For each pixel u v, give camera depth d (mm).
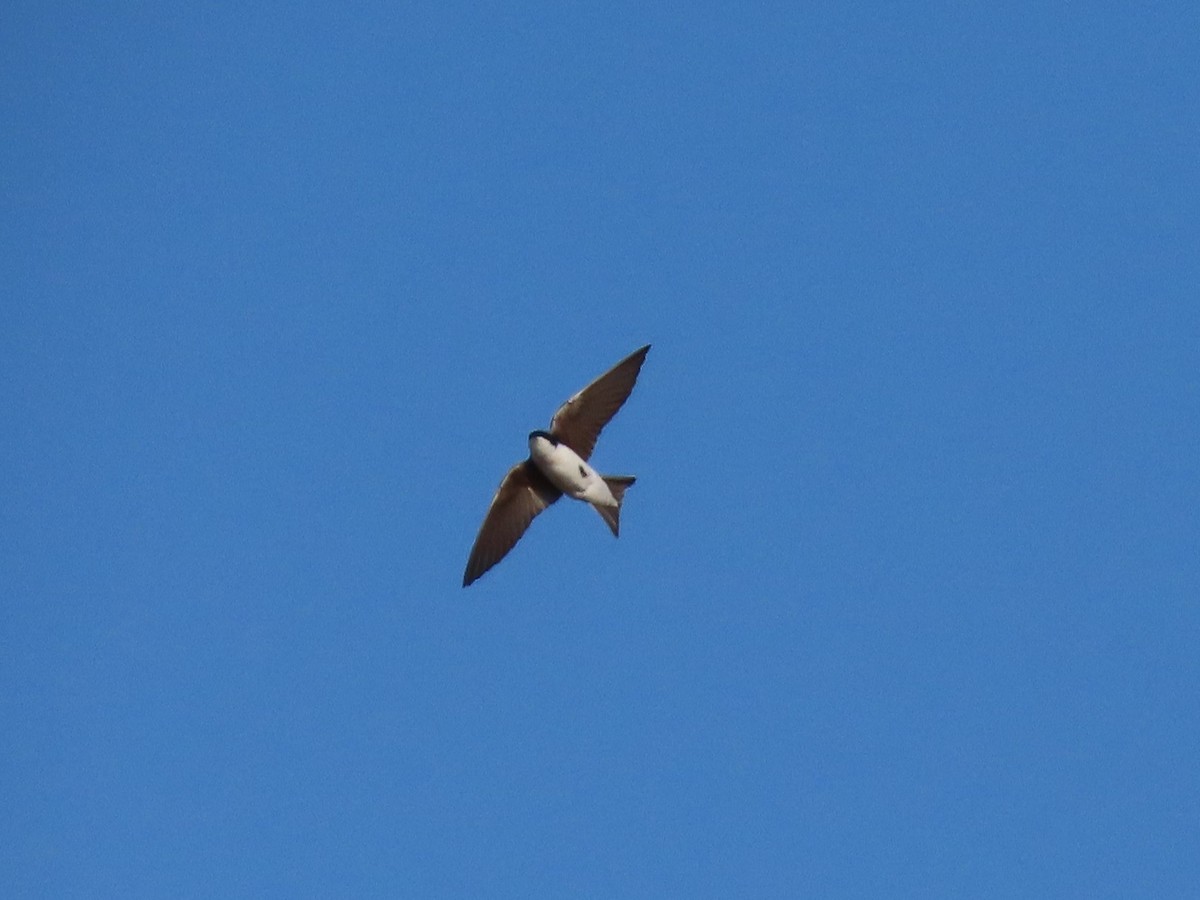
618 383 20688
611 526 20625
